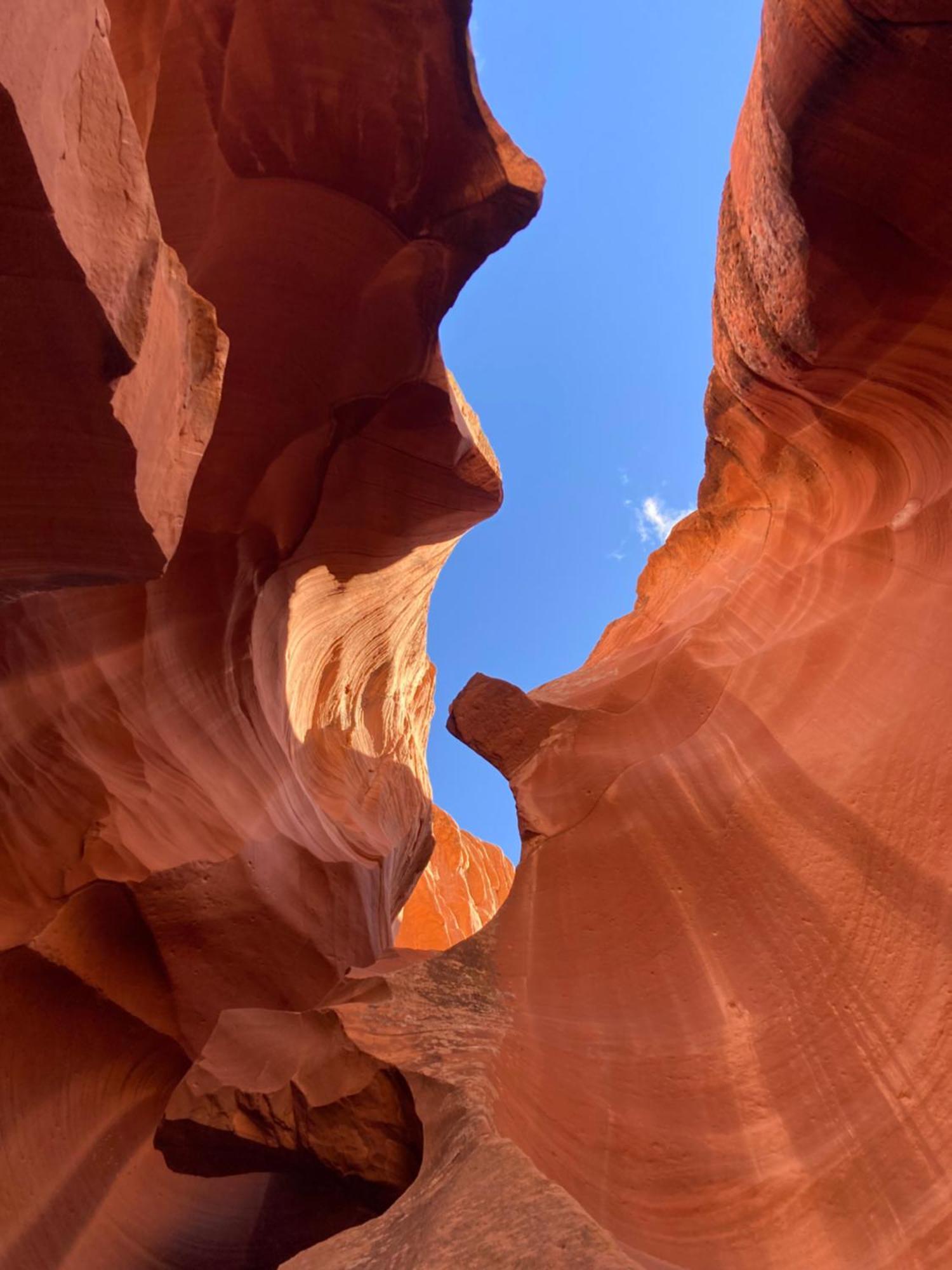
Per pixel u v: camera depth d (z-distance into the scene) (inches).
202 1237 199.9
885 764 162.2
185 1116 154.0
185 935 230.5
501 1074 138.8
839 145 139.2
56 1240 184.5
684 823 202.4
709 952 170.7
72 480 99.0
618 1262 78.0
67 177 81.0
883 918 144.4
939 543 178.9
